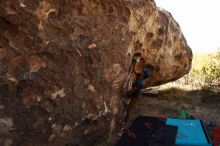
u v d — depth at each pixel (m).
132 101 7.13
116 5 5.76
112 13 5.73
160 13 7.56
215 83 11.08
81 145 5.53
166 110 8.55
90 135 5.70
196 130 6.79
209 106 9.07
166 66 8.38
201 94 10.24
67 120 5.09
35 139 4.74
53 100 4.88
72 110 5.15
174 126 6.91
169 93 10.16
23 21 4.43
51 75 4.82
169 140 6.11
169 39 8.05
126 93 6.80
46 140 4.89
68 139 5.26
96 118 5.62
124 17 6.01
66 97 5.05
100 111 5.70
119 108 6.44
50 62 4.80
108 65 5.78
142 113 8.20
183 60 8.81
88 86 5.42
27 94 4.59
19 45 4.48
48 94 4.80
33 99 4.65
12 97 4.44
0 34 4.34
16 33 4.44
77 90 5.21
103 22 5.57
